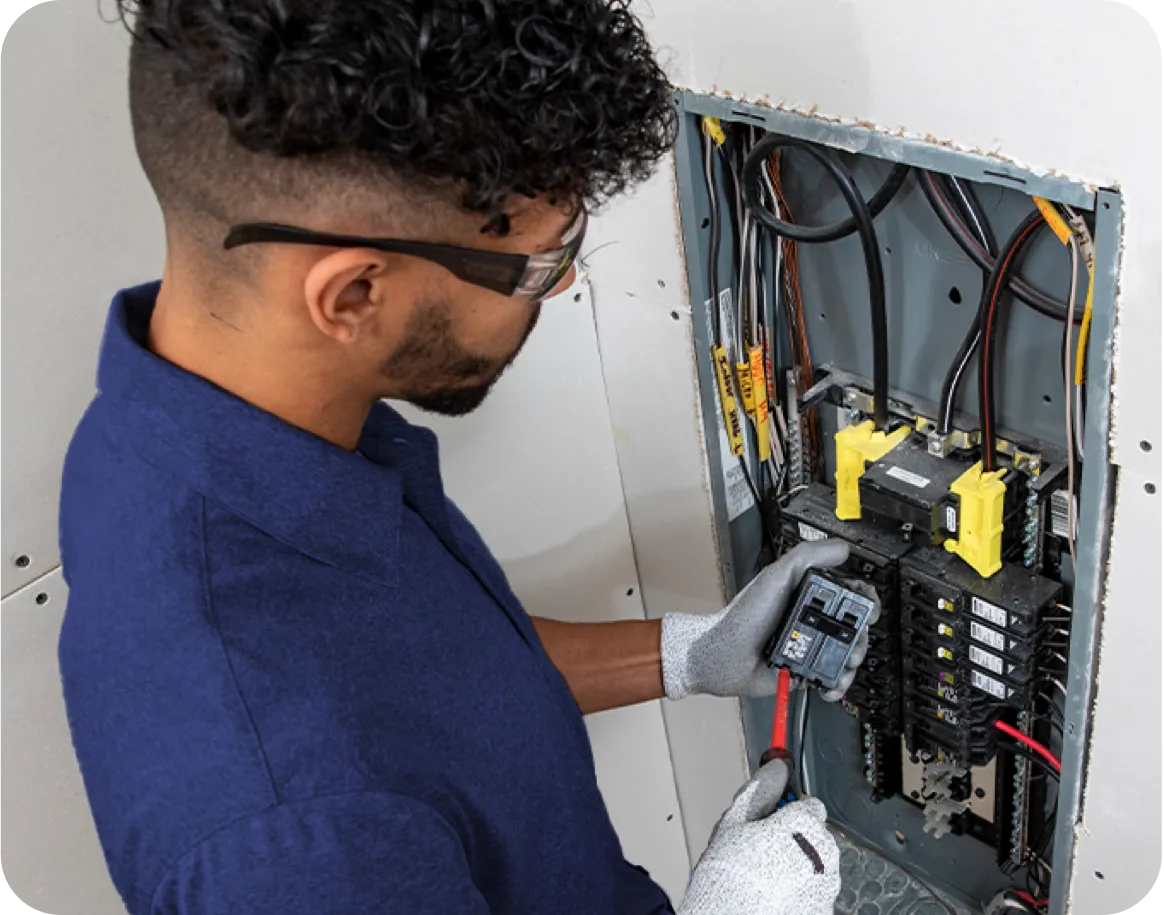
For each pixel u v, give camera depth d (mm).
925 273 1417
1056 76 1029
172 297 921
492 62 772
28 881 1447
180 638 900
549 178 834
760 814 1347
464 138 782
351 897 890
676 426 1686
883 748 1823
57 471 1302
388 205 819
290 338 897
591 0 839
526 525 1761
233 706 885
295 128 762
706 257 1515
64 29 1156
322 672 933
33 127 1166
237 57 751
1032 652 1451
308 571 962
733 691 1507
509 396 1641
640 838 2152
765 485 1731
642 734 2039
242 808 864
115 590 926
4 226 1177
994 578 1467
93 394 1301
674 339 1599
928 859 1919
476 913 973
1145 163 1011
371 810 900
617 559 1896
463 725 1034
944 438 1451
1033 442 1420
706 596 1854
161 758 889
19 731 1373
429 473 1174
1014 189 1148
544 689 1164
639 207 1506
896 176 1281
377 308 881
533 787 1115
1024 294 1277
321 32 742
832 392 1596
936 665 1564
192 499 925
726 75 1288
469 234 866
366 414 1023
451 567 1146
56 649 1364
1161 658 1266
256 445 922
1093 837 1478
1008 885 1819
